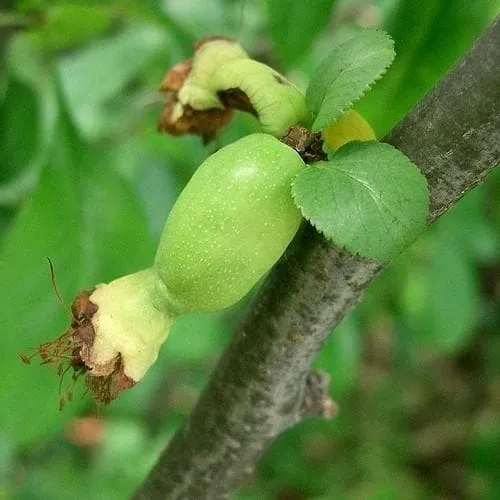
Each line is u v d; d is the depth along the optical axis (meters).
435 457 0.36
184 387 0.30
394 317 0.29
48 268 0.12
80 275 0.12
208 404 0.09
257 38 0.17
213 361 0.29
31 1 0.14
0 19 0.14
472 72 0.07
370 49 0.08
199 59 0.09
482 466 0.32
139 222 0.13
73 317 0.08
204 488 0.10
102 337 0.08
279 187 0.07
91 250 0.13
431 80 0.11
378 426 0.35
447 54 0.11
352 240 0.07
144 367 0.08
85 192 0.13
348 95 0.08
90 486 0.26
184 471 0.10
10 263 0.12
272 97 0.08
